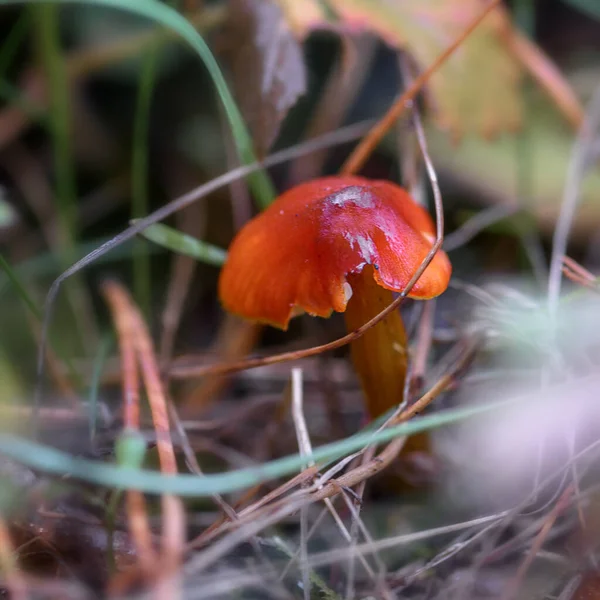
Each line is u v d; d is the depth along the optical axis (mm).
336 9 303
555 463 277
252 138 296
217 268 340
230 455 290
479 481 281
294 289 269
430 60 307
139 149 313
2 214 315
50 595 257
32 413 284
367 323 268
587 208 329
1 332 314
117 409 296
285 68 295
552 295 288
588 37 363
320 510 277
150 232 290
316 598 264
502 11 315
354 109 349
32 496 270
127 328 294
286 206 274
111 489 268
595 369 279
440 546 275
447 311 309
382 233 269
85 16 346
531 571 267
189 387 313
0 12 342
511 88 312
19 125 338
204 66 350
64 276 274
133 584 253
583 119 326
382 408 282
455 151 337
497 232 334
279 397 300
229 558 266
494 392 289
